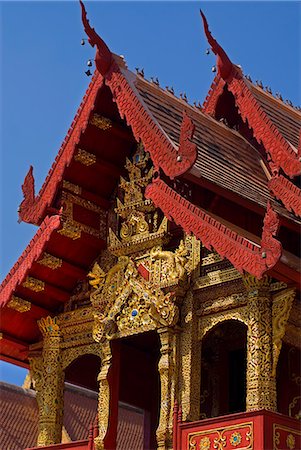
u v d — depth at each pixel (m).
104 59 28.78
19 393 43.91
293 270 25.12
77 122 29.55
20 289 30.41
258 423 24.53
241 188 27.58
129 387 30.67
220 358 30.19
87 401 44.84
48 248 29.97
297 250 27.34
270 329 26.42
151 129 27.39
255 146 31.20
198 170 26.42
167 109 29.42
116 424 28.34
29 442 42.38
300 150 27.23
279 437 24.61
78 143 29.41
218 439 25.14
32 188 30.23
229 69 29.64
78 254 30.28
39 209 29.95
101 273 29.44
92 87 29.31
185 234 28.58
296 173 27.34
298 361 28.75
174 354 27.53
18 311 30.66
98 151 29.92
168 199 26.89
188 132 26.42
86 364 31.83
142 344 30.77
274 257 24.47
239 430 24.83
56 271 30.23
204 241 25.89
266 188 29.12
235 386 29.88
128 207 29.36
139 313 28.31
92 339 29.80
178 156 26.39
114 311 28.75
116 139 29.75
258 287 26.72
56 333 30.52
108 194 30.47
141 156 29.48
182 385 27.28
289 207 26.80
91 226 30.03
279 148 27.94
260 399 25.81
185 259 28.16
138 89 29.02
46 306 30.83
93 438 28.12
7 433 42.19
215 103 31.84
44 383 30.20
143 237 28.89
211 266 27.88
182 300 28.00
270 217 24.83
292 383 28.64
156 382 31.33
